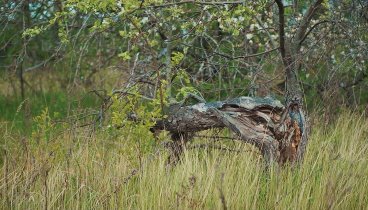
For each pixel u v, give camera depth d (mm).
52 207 9227
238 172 9906
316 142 11953
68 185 9805
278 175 10047
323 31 13875
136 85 10891
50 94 20000
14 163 10555
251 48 14539
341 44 14109
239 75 15391
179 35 12102
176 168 10211
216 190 9156
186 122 10641
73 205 9312
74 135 11891
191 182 8977
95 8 10031
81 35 15672
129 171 10125
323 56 13906
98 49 16203
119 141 11320
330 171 10102
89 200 9453
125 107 10383
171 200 9109
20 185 9867
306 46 14500
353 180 9891
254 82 13523
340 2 13375
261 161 10648
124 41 15469
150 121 10875
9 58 18344
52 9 16281
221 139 11414
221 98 14617
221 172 9555
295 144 10516
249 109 10352
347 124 13141
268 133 10375
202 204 8945
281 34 11523
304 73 15352
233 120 10375
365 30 13344
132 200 9391
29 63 19547
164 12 12836
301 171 10219
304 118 10633
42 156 10711
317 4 12078
